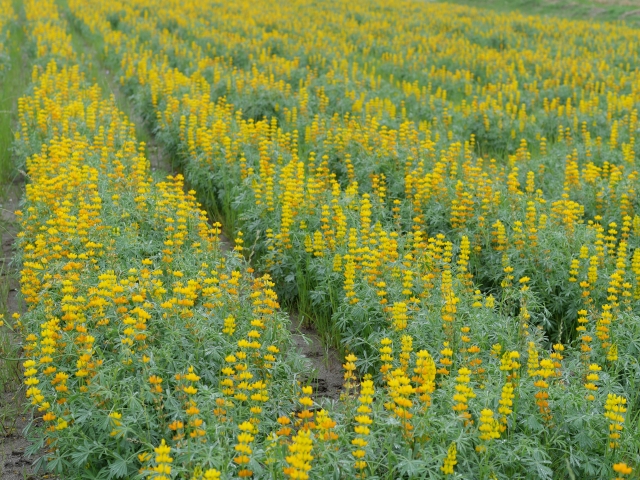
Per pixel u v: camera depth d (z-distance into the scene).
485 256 7.35
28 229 7.20
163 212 7.42
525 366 5.19
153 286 5.45
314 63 19.83
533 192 9.84
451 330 5.24
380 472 4.06
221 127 10.26
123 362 4.51
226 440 3.90
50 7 28.36
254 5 34.03
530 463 4.07
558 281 6.75
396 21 31.00
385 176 9.52
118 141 10.70
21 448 4.73
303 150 11.27
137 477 3.84
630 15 35.84
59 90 13.35
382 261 6.31
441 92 17.58
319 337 6.52
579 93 17.56
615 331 5.62
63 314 5.41
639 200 8.88
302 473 3.41
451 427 4.13
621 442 4.30
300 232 7.19
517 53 23.19
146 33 23.56
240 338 5.25
